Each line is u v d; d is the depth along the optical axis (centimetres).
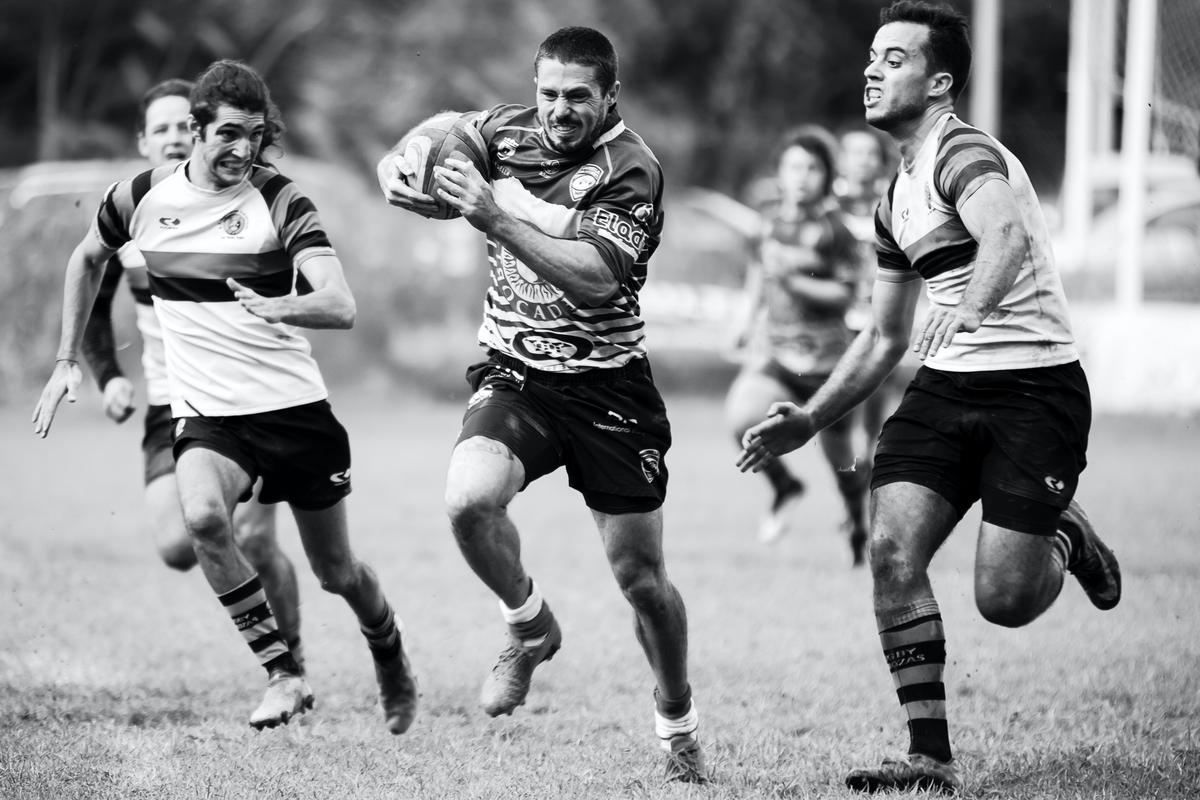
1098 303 6994
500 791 1667
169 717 2048
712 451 5697
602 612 2808
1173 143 6619
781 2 12281
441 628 2680
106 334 2455
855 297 3384
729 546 3581
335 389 7938
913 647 1673
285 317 1770
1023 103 12862
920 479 1694
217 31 10825
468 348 7962
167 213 1931
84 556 3425
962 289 1688
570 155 1688
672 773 1742
